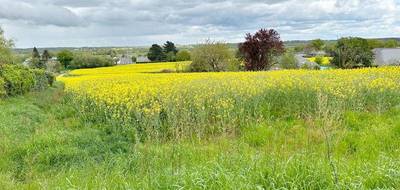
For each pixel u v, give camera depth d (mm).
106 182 5602
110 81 25812
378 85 13258
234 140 9648
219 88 15234
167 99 12562
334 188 4535
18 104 18109
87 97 17531
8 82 21875
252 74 25594
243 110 11672
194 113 11375
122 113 13039
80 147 9258
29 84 25844
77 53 79938
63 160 8422
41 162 8359
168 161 7090
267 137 9656
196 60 52844
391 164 5254
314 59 61750
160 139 9914
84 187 5449
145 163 7090
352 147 8312
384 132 8836
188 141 9648
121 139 10289
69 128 12688
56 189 5637
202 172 5164
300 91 13336
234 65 52844
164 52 87625
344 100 12297
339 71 22406
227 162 5887
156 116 10867
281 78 18109
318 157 6027
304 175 4840
